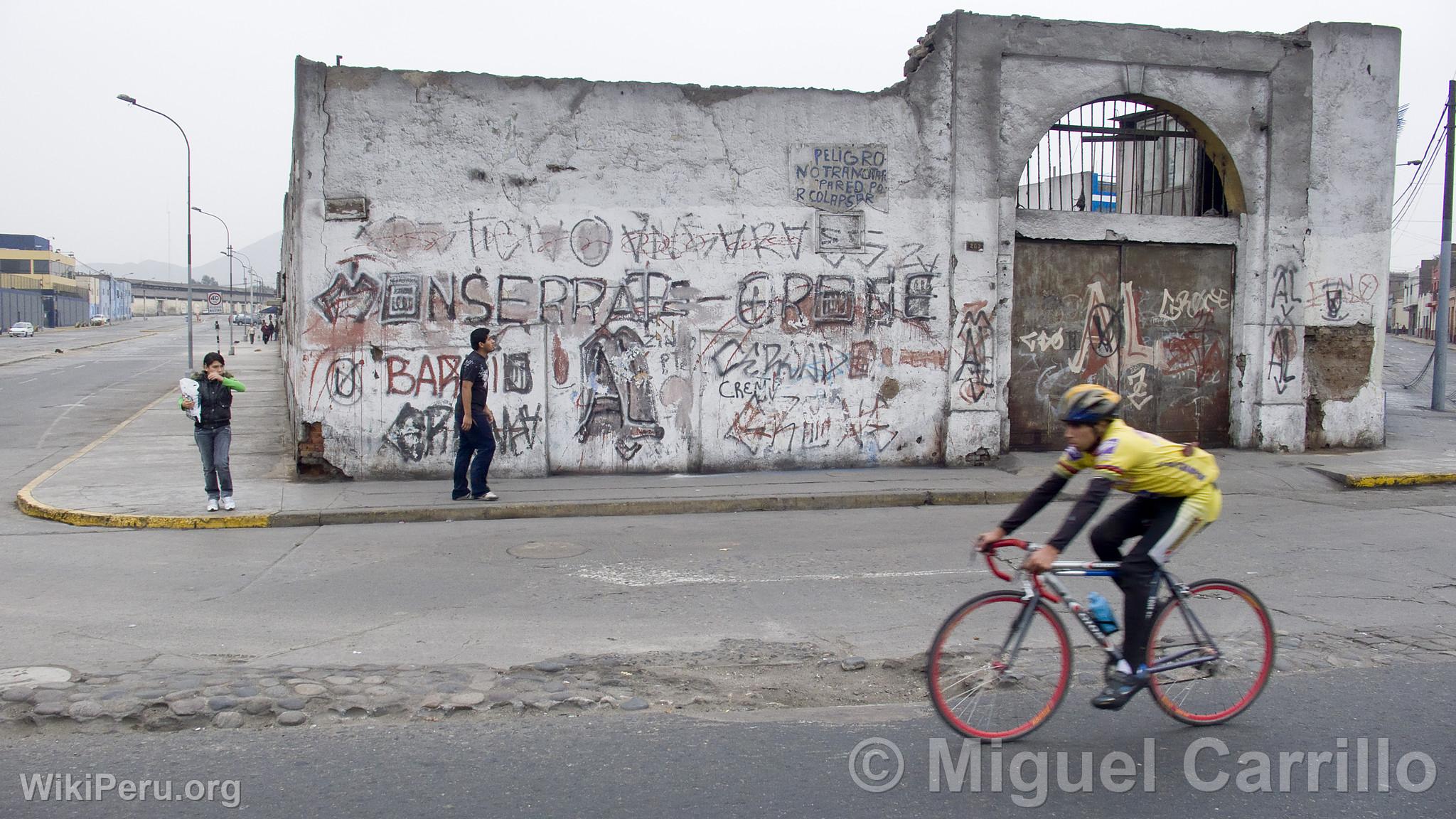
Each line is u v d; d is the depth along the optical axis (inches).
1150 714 204.4
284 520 400.8
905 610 274.4
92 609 275.4
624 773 175.2
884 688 218.1
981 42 519.5
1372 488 478.9
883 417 523.5
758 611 274.1
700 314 504.1
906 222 519.8
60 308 3843.5
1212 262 563.8
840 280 515.8
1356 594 290.8
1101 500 181.0
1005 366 530.3
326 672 221.0
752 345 510.0
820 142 510.6
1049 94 530.0
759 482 479.8
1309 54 557.6
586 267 493.0
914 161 519.2
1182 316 561.9
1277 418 561.9
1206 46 543.5
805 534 383.2
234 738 189.0
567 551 351.9
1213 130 549.3
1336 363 575.8
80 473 504.7
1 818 157.8
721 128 502.0
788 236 510.6
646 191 496.7
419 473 483.5
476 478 430.9
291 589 298.4
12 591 295.7
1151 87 540.7
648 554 347.3
